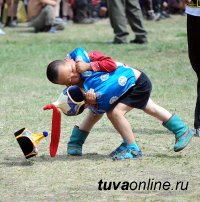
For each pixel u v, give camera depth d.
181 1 46.28
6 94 21.92
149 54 29.39
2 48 31.45
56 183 12.85
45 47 31.69
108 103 13.96
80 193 12.24
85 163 14.16
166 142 16.02
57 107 13.95
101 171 13.55
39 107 19.97
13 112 19.31
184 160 14.39
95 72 13.88
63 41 34.12
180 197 11.97
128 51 30.19
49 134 16.88
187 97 21.34
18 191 12.45
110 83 13.84
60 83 13.86
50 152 14.16
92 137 16.58
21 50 30.83
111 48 31.06
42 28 38.75
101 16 45.00
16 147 15.71
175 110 19.56
